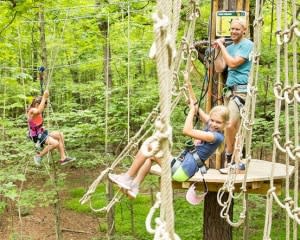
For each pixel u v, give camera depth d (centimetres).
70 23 988
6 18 752
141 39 1036
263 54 807
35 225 1208
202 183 511
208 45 558
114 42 1010
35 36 1127
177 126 885
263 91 877
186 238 962
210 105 566
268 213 267
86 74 1408
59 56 1177
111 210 1005
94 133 934
